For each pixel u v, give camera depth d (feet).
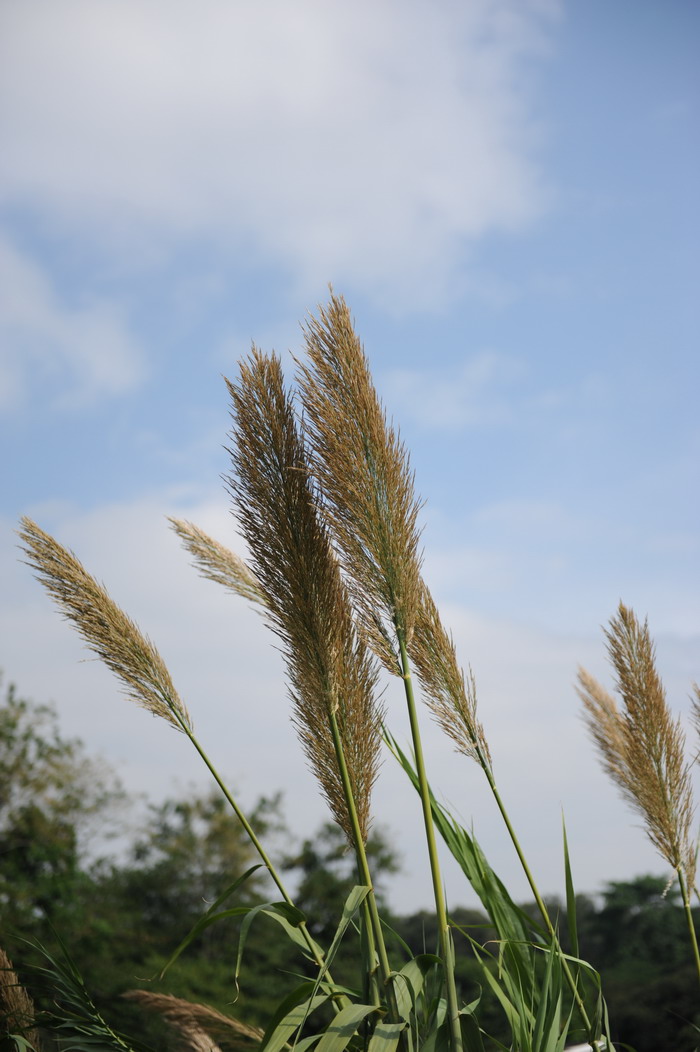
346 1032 5.12
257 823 70.28
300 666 6.32
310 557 6.38
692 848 8.23
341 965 52.80
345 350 6.52
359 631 6.45
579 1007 6.52
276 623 6.61
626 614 8.96
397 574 6.25
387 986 5.54
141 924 61.72
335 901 60.49
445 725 7.38
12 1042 6.68
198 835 69.56
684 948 81.00
